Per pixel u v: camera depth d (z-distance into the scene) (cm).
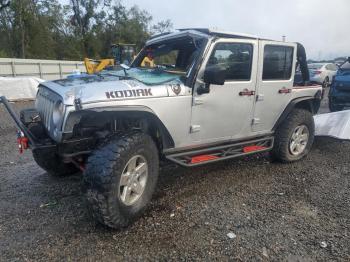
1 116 969
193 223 331
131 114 330
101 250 285
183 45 443
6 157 549
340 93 918
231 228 323
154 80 370
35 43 3950
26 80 1366
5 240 298
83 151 336
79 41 4619
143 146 325
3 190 410
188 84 369
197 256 278
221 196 396
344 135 584
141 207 334
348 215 354
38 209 359
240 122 433
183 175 462
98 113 308
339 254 284
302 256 281
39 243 294
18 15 3744
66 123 298
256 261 274
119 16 4981
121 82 337
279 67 468
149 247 290
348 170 497
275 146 503
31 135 338
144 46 512
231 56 406
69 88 319
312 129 536
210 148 412
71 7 4597
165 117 350
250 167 503
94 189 294
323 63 1827
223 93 398
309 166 514
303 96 516
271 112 470
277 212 358
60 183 432
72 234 309
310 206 374
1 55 3394
